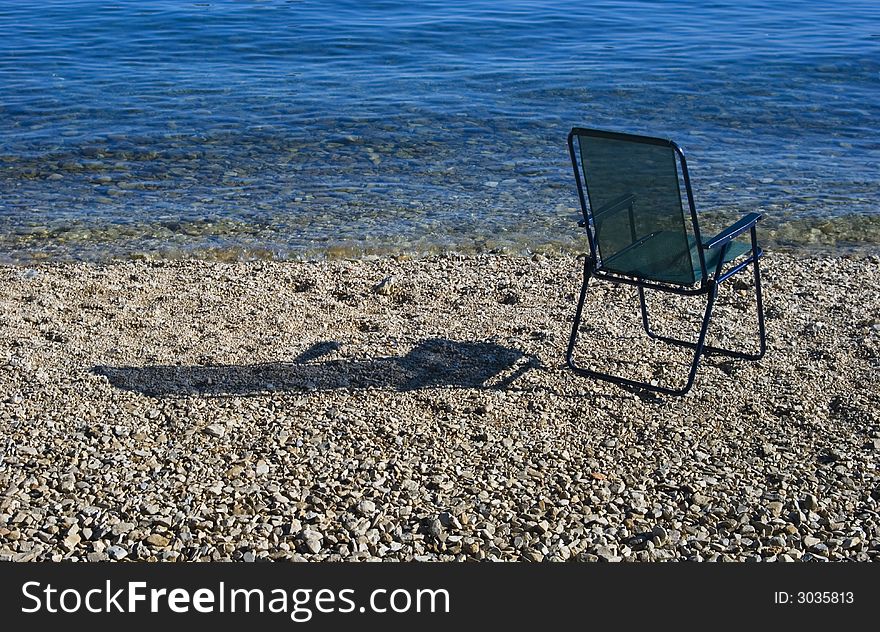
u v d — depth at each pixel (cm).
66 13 2023
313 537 359
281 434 430
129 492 383
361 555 352
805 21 2002
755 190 923
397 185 943
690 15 2089
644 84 1408
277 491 387
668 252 484
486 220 841
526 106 1273
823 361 514
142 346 532
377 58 1600
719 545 360
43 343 532
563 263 690
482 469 408
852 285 634
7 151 1045
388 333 557
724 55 1625
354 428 438
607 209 491
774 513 379
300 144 1084
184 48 1672
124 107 1242
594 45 1736
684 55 1631
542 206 880
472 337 552
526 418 454
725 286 630
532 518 372
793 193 913
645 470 409
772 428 445
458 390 480
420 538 362
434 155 1047
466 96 1323
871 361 513
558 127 1171
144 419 443
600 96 1334
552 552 354
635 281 501
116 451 413
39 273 665
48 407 452
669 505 383
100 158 1027
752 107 1270
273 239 795
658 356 525
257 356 521
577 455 420
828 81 1420
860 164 1012
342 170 992
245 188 933
